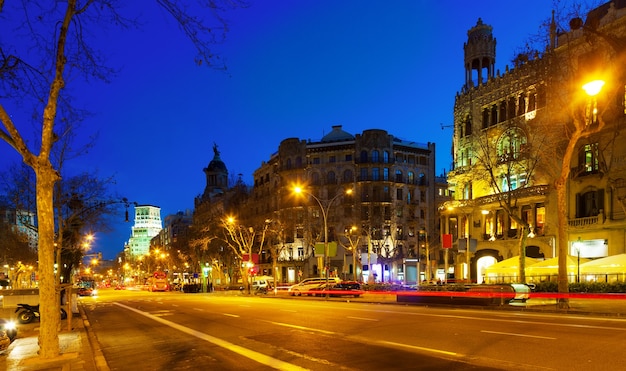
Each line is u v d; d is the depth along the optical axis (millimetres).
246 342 13562
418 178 82375
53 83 10555
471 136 50906
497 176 46531
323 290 42250
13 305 25250
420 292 27766
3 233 56750
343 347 11867
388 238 76750
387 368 9195
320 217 80375
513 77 45094
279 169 85312
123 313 29109
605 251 36344
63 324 21875
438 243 73500
